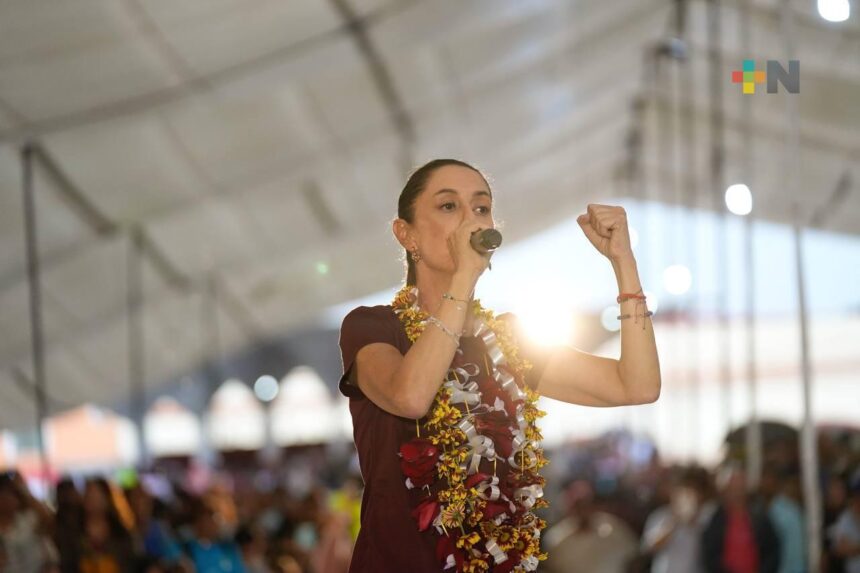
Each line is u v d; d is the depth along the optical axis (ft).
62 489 29.17
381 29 33.45
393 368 9.73
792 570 32.55
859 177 64.39
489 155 55.83
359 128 42.65
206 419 81.56
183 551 32.55
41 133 31.53
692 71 52.19
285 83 33.65
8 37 25.76
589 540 44.14
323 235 51.90
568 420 97.30
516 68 44.73
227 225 45.65
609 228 10.89
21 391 46.68
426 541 9.79
